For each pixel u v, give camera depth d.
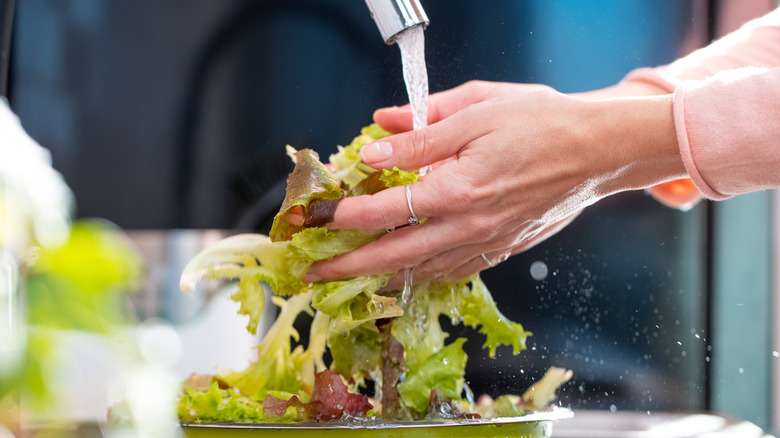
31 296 0.37
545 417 0.85
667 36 1.38
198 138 1.48
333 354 0.90
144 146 1.49
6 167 0.40
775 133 0.83
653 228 1.45
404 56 0.89
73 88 1.48
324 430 0.80
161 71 1.47
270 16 1.44
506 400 0.90
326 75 1.45
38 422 0.42
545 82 1.30
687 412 1.34
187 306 1.37
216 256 0.88
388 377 0.88
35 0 1.46
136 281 0.38
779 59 1.04
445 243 0.86
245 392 0.92
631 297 1.45
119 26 1.47
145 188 1.50
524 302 1.42
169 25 1.46
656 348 1.46
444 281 0.91
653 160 0.86
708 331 1.46
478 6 1.19
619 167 0.86
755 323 1.44
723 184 0.86
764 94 0.84
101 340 0.37
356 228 0.85
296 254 0.86
